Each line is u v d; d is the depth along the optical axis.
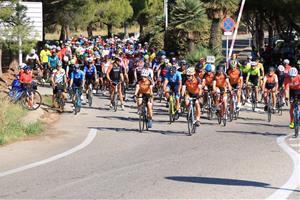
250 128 17.92
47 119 19.66
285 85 16.00
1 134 14.95
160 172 10.87
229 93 19.62
